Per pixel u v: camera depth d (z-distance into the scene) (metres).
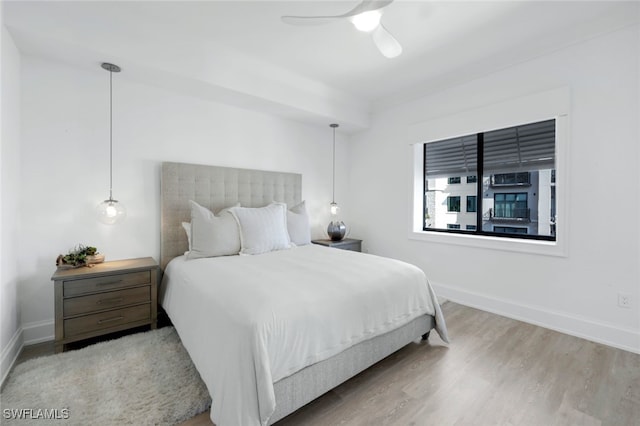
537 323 2.49
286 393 1.30
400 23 2.12
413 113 3.49
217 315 1.43
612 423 1.36
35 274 2.10
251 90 2.80
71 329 1.93
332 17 1.63
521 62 2.55
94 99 2.32
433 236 3.30
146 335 2.16
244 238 2.63
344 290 1.65
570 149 2.28
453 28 2.18
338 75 2.96
